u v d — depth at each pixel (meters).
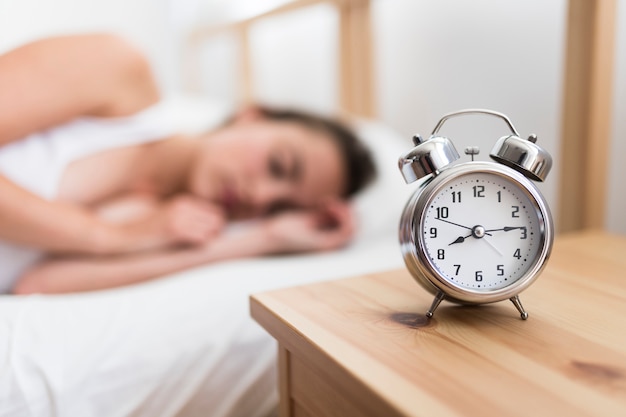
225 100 1.81
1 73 1.12
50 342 0.78
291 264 1.13
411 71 1.59
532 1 1.23
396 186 1.35
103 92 1.26
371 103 1.74
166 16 1.57
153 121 1.36
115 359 0.78
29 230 1.05
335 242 1.24
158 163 1.30
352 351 0.50
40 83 1.16
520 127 1.29
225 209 1.33
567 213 1.19
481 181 0.58
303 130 1.45
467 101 1.42
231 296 0.95
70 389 0.74
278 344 0.65
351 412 0.50
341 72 1.71
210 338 0.84
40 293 1.01
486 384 0.43
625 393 0.42
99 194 1.20
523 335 0.53
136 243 1.15
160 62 1.58
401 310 0.61
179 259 1.14
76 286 1.04
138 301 0.92
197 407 0.81
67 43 1.24
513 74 1.29
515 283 0.57
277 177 1.37
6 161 1.08
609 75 1.11
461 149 1.45
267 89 1.90
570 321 0.57
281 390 0.66
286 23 1.86
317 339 0.52
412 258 0.58
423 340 0.52
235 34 1.79
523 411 0.39
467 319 0.58
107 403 0.76
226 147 1.38
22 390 0.71
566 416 0.38
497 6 1.32
